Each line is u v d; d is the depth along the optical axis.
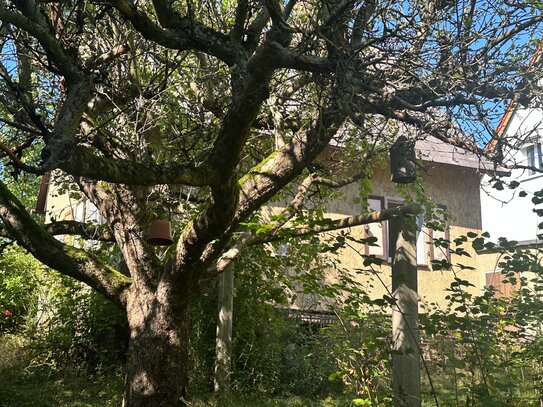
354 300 5.79
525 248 5.26
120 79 8.02
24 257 14.05
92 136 7.79
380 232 15.57
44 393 10.10
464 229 16.78
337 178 9.38
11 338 12.85
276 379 11.60
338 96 5.55
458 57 5.82
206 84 8.32
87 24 7.84
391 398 5.46
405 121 6.27
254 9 7.52
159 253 9.77
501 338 5.45
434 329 5.10
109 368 11.78
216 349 11.15
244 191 7.15
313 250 10.53
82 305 12.42
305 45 5.66
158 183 5.41
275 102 7.75
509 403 5.17
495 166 6.05
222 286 11.28
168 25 6.04
